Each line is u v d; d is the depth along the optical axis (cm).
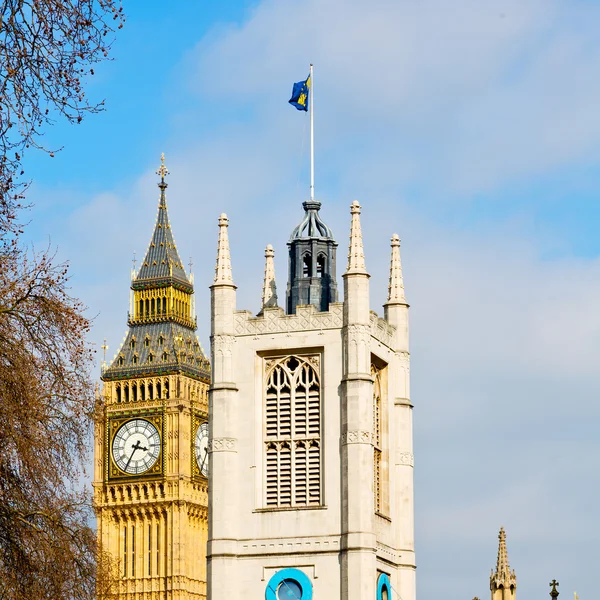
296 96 15800
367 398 14500
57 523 8231
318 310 14988
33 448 8019
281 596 14288
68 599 8275
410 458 15200
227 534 14462
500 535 18512
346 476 14350
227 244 15075
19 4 6931
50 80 6925
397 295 15475
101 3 6919
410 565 15000
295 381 14700
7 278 8156
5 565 7981
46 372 8181
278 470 14550
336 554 14275
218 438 14650
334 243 15288
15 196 7338
